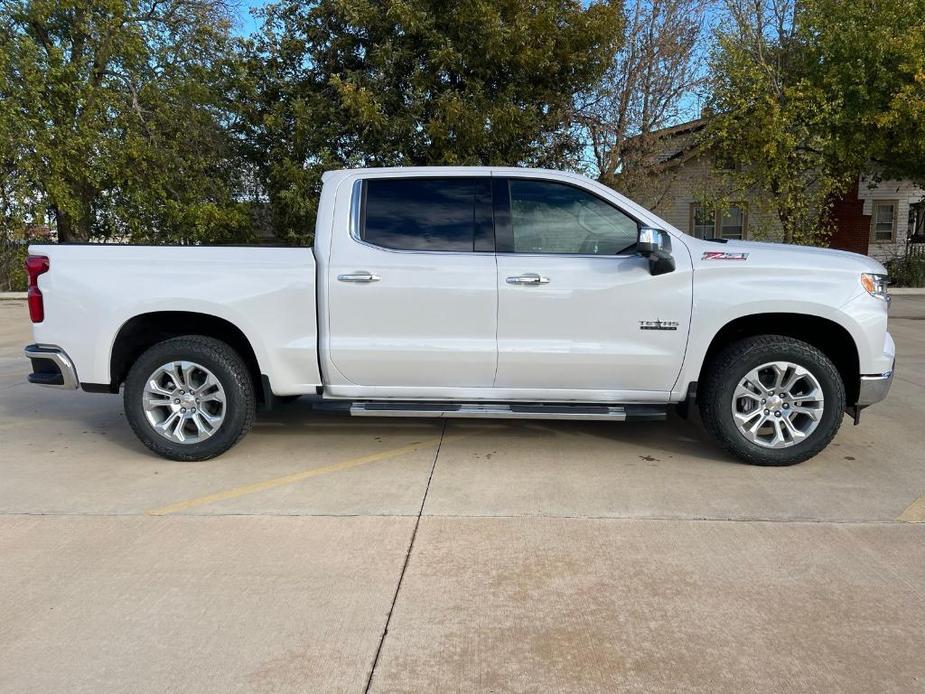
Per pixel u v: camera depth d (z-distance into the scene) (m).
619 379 4.64
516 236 4.67
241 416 4.77
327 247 4.65
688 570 3.31
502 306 4.57
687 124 17.73
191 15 17.97
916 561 3.38
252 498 4.20
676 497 4.19
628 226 4.64
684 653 2.67
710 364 4.69
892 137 16.00
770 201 16.25
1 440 5.41
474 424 5.86
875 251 22.00
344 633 2.80
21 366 8.72
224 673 2.56
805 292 4.44
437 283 4.57
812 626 2.84
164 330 5.05
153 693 2.45
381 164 15.04
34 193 16.95
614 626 2.85
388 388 4.75
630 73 16.81
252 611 2.96
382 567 3.34
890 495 4.21
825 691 2.45
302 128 14.87
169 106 16.97
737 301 4.47
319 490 4.33
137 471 4.69
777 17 18.02
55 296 4.69
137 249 4.72
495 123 14.24
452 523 3.83
